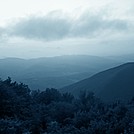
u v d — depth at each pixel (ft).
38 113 54.90
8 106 51.83
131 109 49.73
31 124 45.21
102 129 35.96
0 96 53.31
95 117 49.37
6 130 33.24
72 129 37.91
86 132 36.19
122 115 46.93
